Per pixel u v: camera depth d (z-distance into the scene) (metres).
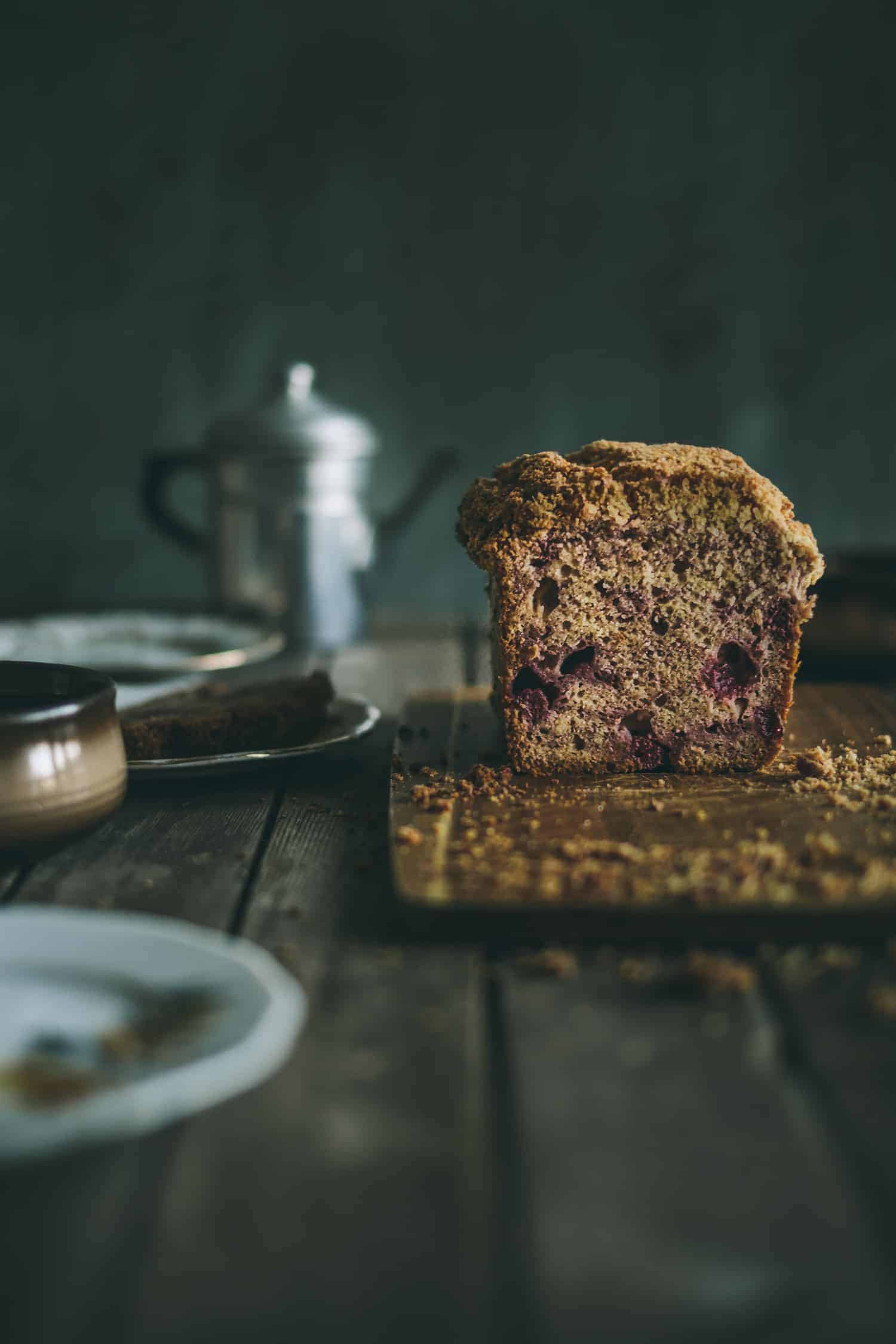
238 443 0.92
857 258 1.33
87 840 0.58
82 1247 0.39
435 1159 0.42
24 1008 0.45
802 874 0.53
